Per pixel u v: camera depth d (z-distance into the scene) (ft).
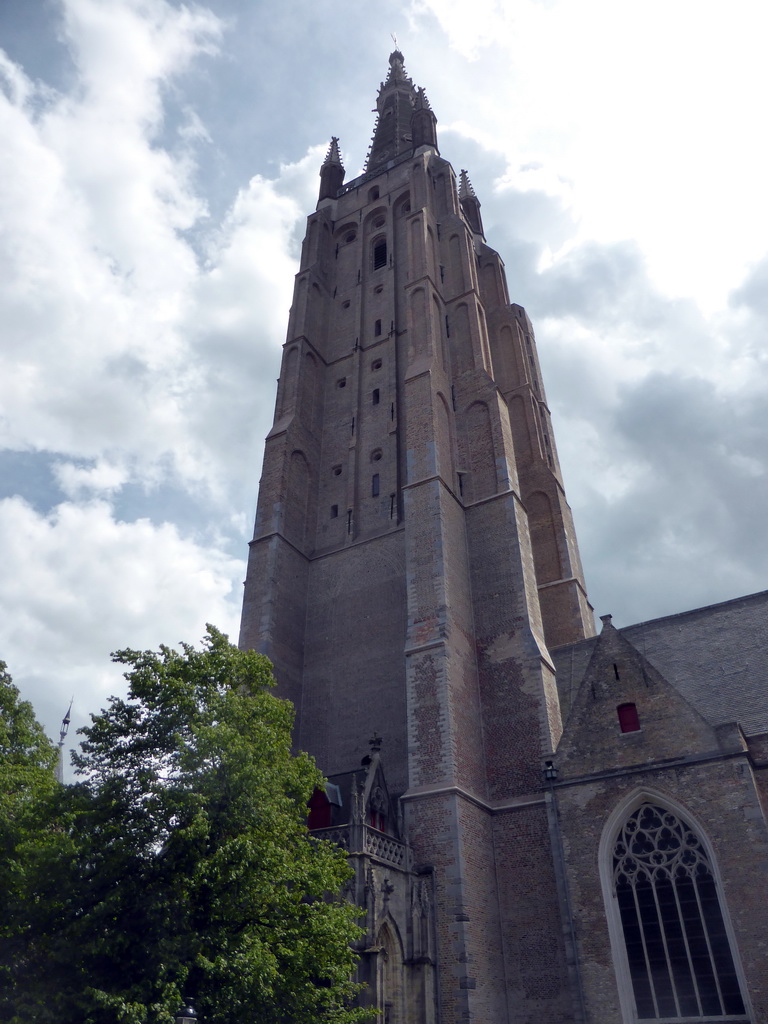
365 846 90.48
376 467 156.76
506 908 102.94
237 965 61.52
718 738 92.99
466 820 102.73
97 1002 55.31
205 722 72.49
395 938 89.71
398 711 123.95
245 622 135.95
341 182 226.38
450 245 187.01
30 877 64.75
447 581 122.21
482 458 146.10
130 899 62.95
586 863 93.86
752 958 80.64
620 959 87.56
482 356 160.35
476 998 90.84
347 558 146.30
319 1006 71.87
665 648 128.16
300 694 135.23
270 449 156.87
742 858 85.40
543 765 107.14
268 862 67.46
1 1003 58.49
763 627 120.57
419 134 218.59
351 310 187.32
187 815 66.44
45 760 90.43
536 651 119.24
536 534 166.09
